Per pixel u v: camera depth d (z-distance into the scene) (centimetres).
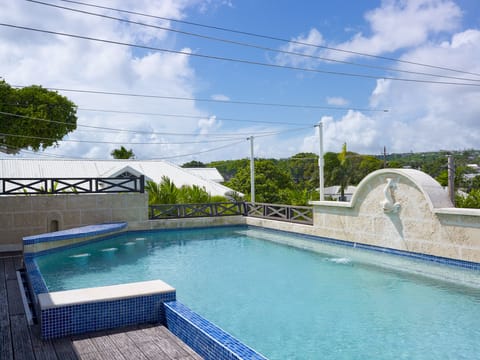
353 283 697
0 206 1048
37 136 2647
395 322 508
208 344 329
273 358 411
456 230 734
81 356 334
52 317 373
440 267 759
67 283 703
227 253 995
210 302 602
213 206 1541
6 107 2534
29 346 356
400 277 731
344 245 1019
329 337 464
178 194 1552
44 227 1098
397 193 861
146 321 418
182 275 770
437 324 499
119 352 343
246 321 520
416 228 819
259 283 709
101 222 1213
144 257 945
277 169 3988
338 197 4025
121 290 428
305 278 739
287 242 1142
